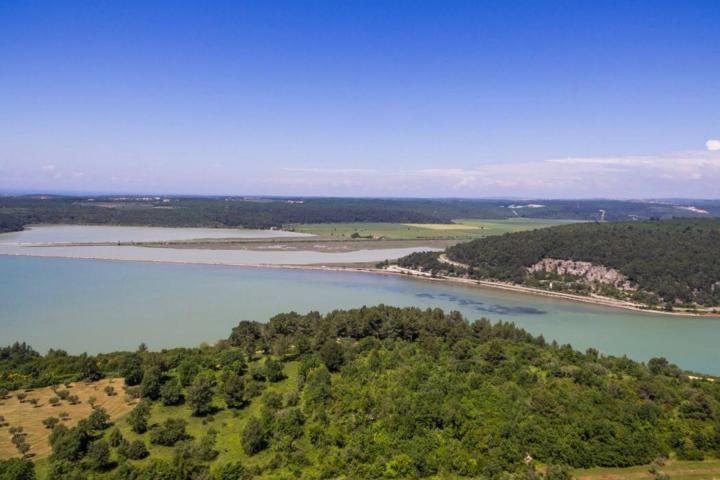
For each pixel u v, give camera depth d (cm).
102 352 13700
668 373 11056
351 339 12800
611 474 7744
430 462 7594
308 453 7894
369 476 7344
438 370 10562
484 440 8025
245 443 7950
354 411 8962
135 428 8669
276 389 10344
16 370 11250
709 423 8750
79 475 6975
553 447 7950
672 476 7700
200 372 10950
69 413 9394
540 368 10894
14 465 7069
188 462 7412
